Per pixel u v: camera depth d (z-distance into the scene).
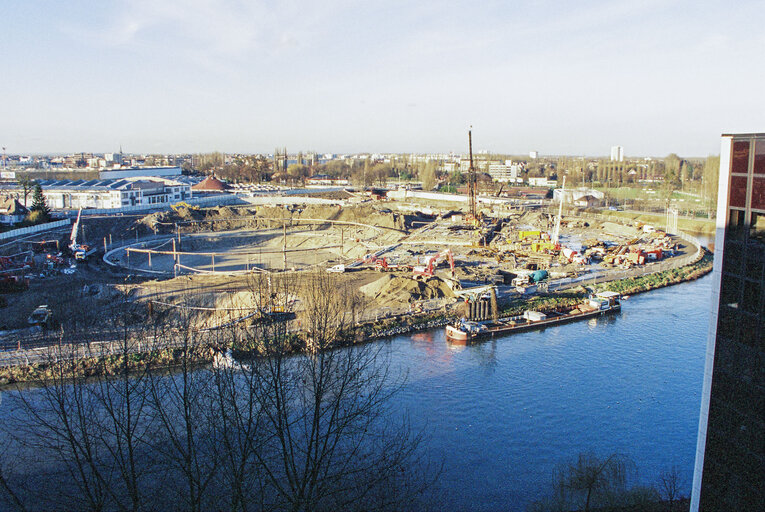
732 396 40.22
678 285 150.25
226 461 45.56
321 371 46.44
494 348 102.38
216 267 179.75
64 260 169.88
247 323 98.94
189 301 120.81
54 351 85.44
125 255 189.00
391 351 99.94
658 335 109.25
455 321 116.88
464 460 65.94
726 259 39.88
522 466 65.25
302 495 39.78
